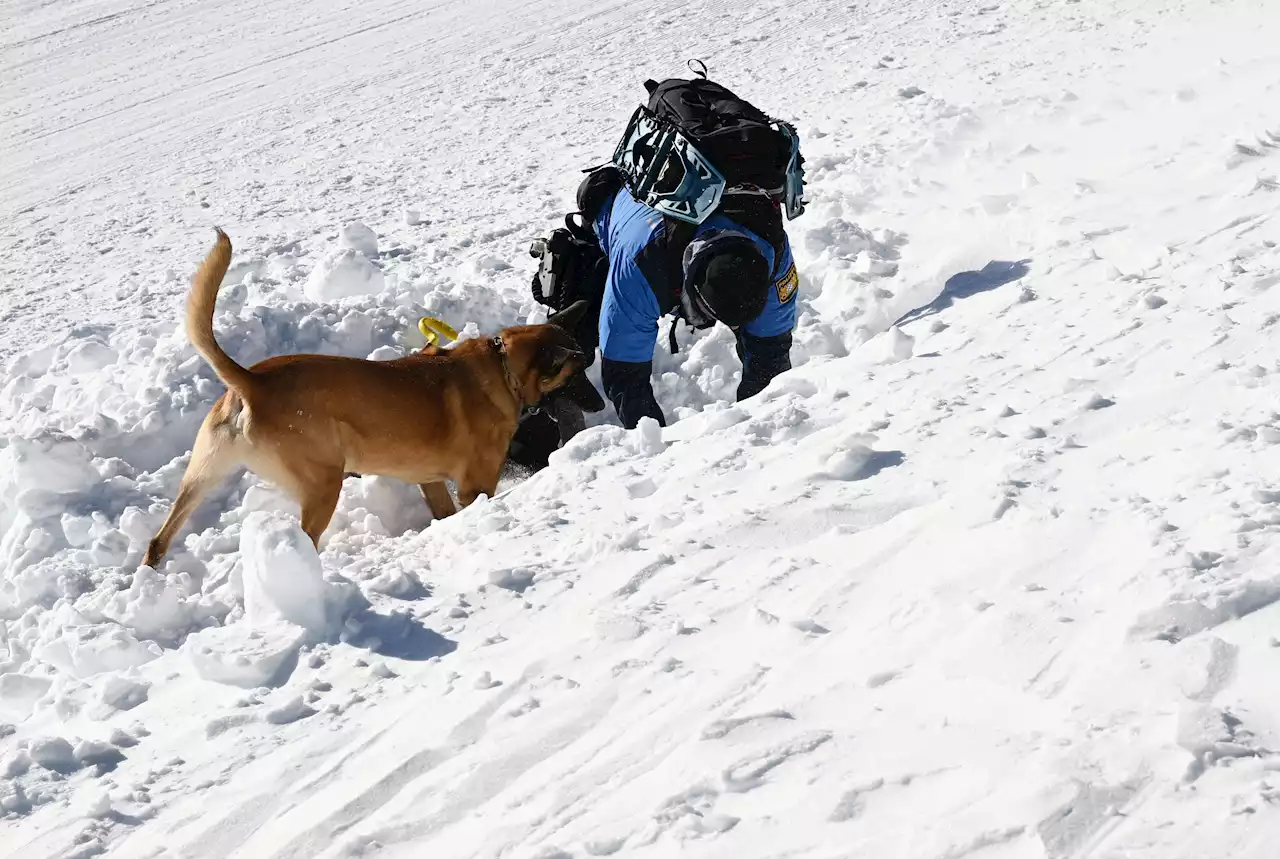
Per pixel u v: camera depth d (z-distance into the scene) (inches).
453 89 543.8
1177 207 251.6
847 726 117.3
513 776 121.6
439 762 125.9
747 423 193.3
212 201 433.4
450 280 299.4
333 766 128.0
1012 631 124.7
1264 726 103.9
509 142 453.1
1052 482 155.6
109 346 281.4
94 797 128.3
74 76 664.4
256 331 251.9
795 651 132.0
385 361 209.2
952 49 459.5
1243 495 140.6
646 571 155.3
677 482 178.7
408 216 371.6
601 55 566.3
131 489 211.6
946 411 183.5
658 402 253.4
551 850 108.0
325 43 673.6
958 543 145.9
